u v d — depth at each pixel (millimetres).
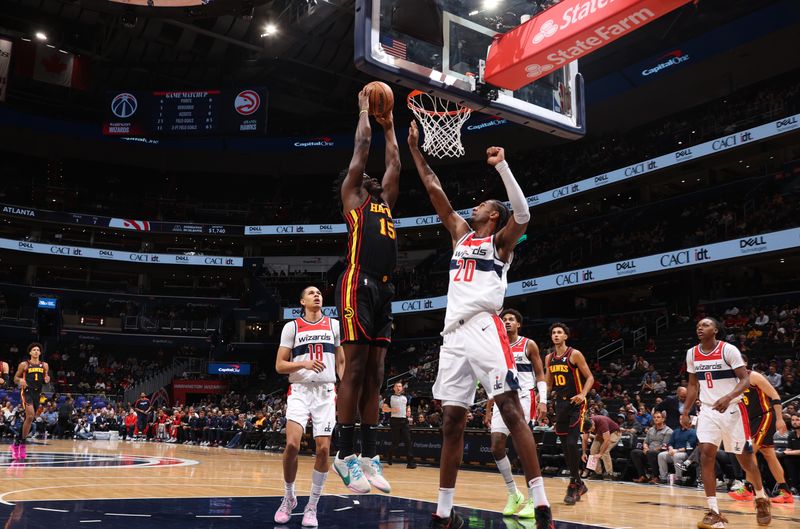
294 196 39625
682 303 24156
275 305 34469
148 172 39406
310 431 18016
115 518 4414
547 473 12289
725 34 24625
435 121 6973
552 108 6941
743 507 7215
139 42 29922
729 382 5535
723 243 20516
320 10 25375
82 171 38375
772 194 23531
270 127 37656
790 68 25641
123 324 34312
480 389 18766
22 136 35531
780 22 23156
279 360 4984
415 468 12930
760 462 9672
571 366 7148
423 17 6117
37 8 27750
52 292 34406
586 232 29188
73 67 30094
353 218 4281
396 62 5883
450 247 35156
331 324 5148
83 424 23859
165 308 35969
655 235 26031
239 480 8242
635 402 17266
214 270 37594
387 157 4664
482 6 6527
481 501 6707
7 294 34031
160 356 36344
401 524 4605
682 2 5281
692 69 26141
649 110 29484
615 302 31234
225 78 33688
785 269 25984
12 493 5738
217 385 33281
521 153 33656
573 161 30938
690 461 10172
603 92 28406
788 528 5488
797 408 11914
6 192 35219
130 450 15664
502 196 32344
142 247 37312
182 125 31984
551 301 29969
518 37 6238
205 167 38562
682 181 28531
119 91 32250
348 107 35219
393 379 28406
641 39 26391
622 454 11742
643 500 7516
